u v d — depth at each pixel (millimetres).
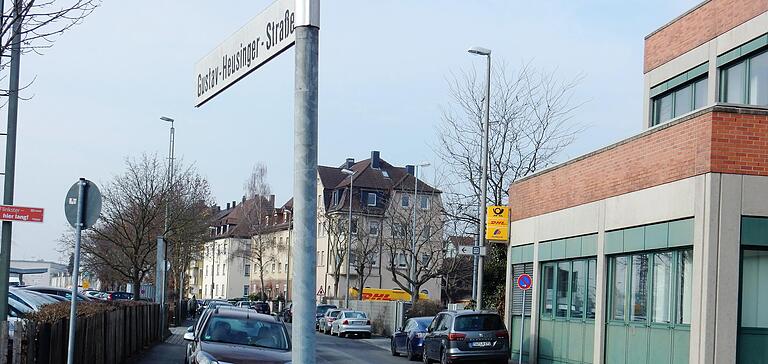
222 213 125375
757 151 16406
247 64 4785
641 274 19234
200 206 48625
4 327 10680
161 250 33250
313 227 4070
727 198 16219
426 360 26578
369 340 44500
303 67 4121
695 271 16438
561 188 23969
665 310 18047
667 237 17844
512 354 27453
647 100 25031
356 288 69312
